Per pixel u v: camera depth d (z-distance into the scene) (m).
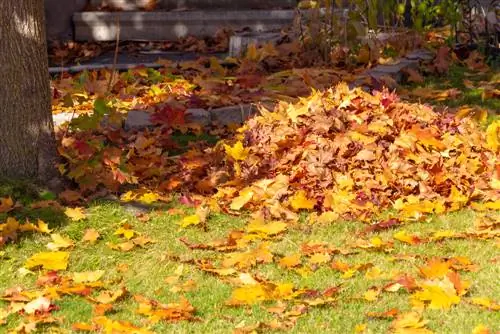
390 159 9.03
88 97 11.55
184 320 6.62
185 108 10.33
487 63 12.70
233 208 8.47
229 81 12.04
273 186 8.66
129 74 12.03
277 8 17.08
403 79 11.92
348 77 11.38
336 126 9.42
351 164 8.97
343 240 7.90
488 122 10.35
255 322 6.56
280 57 12.75
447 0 13.42
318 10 12.70
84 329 6.50
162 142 9.73
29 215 8.18
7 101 8.56
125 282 7.31
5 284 7.33
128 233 7.97
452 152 9.29
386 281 7.12
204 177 9.03
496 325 6.37
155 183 8.95
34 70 8.56
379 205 8.52
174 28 16.77
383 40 12.98
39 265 7.52
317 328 6.43
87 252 7.78
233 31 16.47
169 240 7.96
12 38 8.49
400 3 14.62
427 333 6.25
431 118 9.77
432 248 7.69
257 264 7.47
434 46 13.19
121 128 10.11
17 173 8.61
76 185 8.81
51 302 6.92
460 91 11.44
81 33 16.86
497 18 13.46
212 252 7.74
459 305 6.68
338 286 6.95
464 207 8.56
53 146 8.73
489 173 9.02
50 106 8.72
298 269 7.33
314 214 8.38
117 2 17.33
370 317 6.56
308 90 10.95
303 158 9.04
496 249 7.65
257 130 9.57
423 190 8.70
